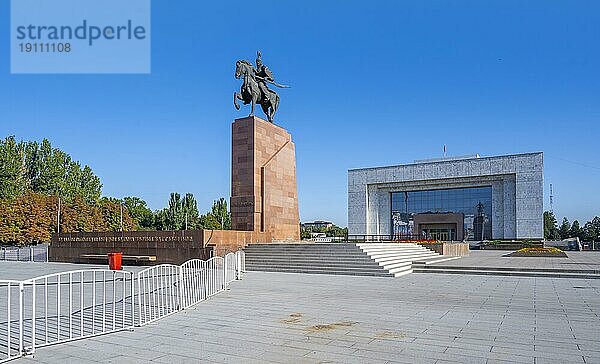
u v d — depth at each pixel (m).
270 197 27.91
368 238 65.44
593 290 14.90
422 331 8.75
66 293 13.97
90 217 67.38
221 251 24.05
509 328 9.02
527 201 55.78
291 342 7.92
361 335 8.43
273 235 27.95
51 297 13.23
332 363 6.70
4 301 12.61
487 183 59.22
